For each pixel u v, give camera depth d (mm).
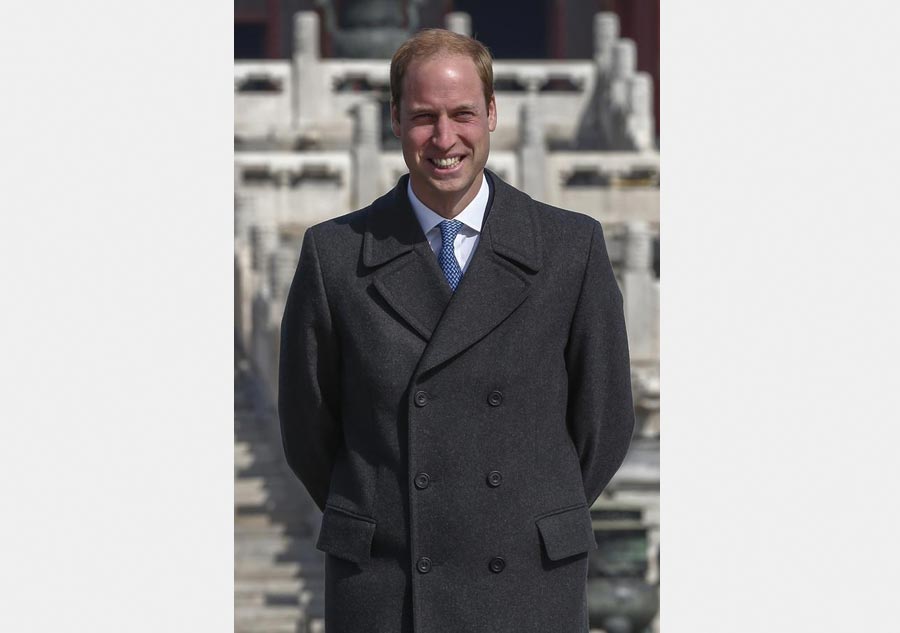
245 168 31312
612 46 35750
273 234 30797
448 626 11320
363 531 11492
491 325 11484
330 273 11812
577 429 12109
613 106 35000
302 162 31406
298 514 28484
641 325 29875
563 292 11758
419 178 11352
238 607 26953
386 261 11664
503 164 31641
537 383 11648
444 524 11375
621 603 27156
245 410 29719
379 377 11492
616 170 31922
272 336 29562
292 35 45969
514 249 11656
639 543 27469
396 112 11422
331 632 11789
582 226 11992
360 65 34375
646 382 28641
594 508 27625
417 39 11266
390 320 11594
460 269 11703
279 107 34250
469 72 11109
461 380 11461
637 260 30047
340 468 11875
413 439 11375
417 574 11336
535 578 11523
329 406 12164
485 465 11438
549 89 46531
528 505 11508
